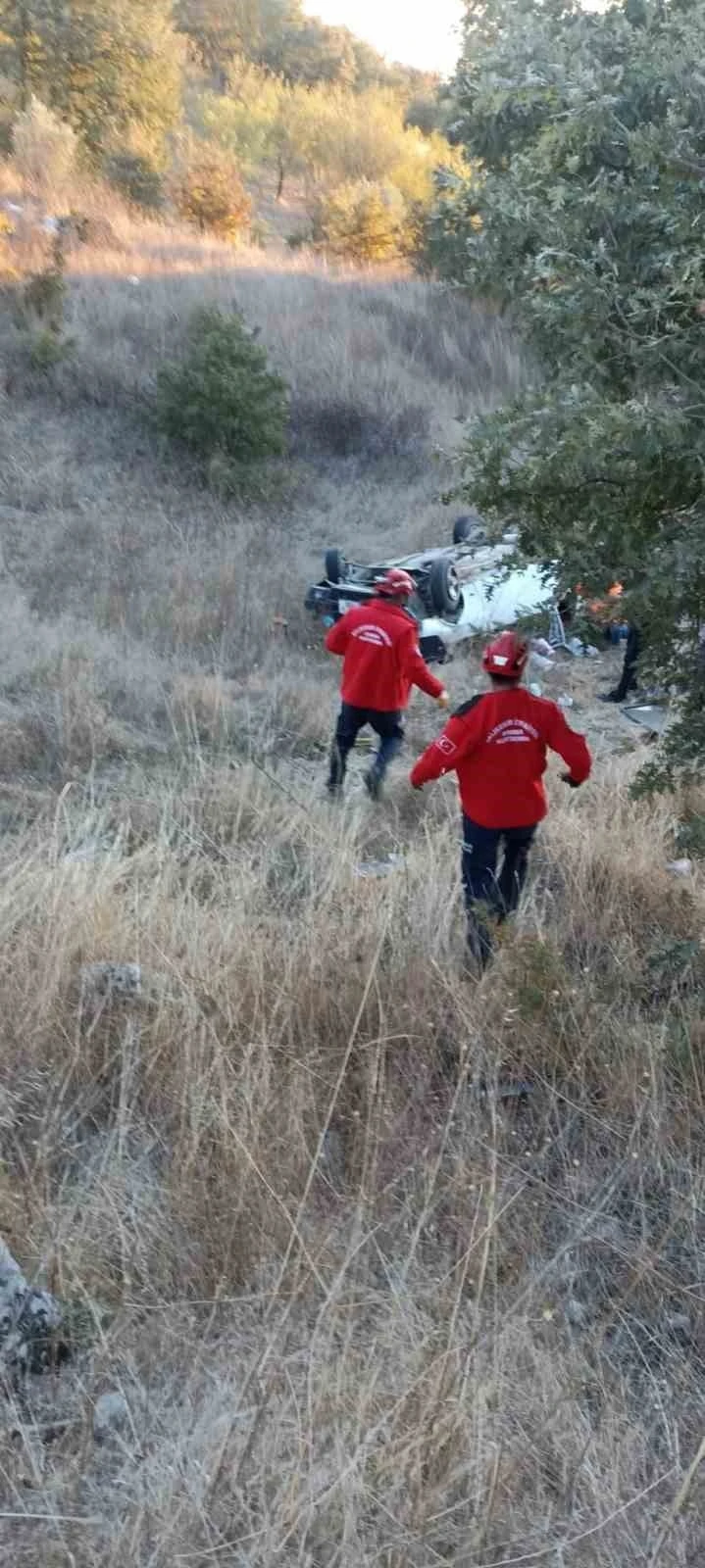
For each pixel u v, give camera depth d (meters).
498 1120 3.88
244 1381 2.93
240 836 6.95
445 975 4.81
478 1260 3.37
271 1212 3.47
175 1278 3.37
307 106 36.34
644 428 3.56
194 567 12.80
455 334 20.92
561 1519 2.71
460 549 12.03
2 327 17.69
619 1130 4.10
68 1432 2.84
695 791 6.91
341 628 7.88
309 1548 2.52
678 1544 2.66
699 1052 4.41
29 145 23.52
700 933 5.63
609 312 3.84
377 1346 3.03
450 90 4.72
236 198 27.11
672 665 4.67
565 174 4.04
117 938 4.95
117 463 15.48
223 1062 4.00
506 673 5.31
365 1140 3.71
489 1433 2.79
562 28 4.10
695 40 3.76
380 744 8.11
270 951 4.93
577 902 5.90
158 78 27.92
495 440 3.91
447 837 6.47
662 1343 3.35
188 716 9.20
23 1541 2.52
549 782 7.73
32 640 10.23
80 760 8.28
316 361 18.91
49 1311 3.10
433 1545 2.58
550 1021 4.47
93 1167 3.80
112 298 19.30
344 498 15.93
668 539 3.98
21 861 5.71
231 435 15.57
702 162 3.67
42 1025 4.28
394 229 27.52
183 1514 2.57
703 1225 3.74
